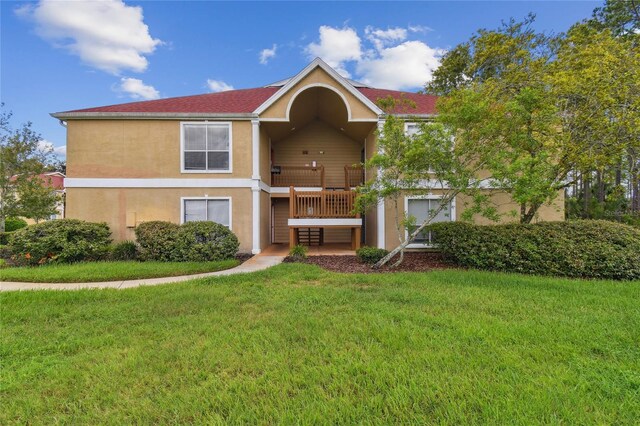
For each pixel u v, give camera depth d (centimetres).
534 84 970
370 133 1331
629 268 733
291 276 754
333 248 1345
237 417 247
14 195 1554
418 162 792
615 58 864
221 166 1181
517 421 237
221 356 346
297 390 282
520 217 1062
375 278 728
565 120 907
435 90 2405
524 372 307
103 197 1141
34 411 261
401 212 1166
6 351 368
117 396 279
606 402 262
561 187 952
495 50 1535
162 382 301
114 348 377
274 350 361
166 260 959
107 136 1145
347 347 367
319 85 1164
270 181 1457
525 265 804
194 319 468
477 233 880
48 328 443
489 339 381
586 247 768
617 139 884
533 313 481
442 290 619
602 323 436
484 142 789
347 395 273
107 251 999
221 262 923
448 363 324
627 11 1866
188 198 1162
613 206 1719
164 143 1159
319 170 1491
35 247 882
